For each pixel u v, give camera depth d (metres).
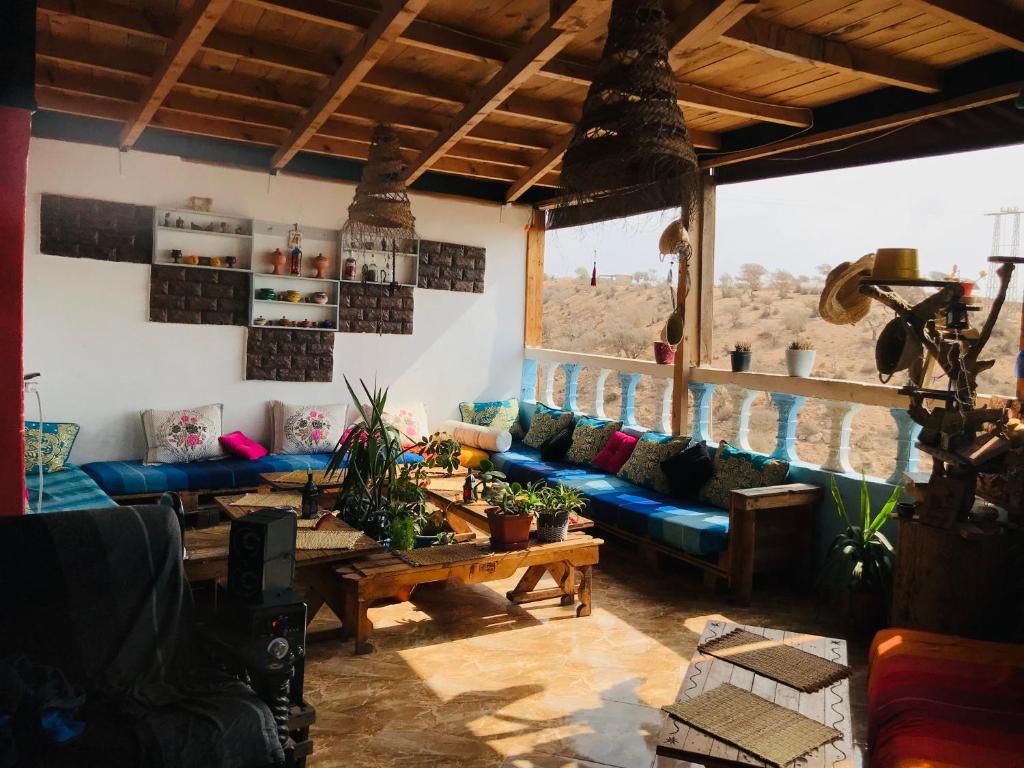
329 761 2.76
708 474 5.20
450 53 4.11
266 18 4.03
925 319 3.49
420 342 7.28
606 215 2.74
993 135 3.98
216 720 2.13
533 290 7.82
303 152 6.60
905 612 3.49
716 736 2.10
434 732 2.98
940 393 3.46
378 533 4.21
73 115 5.77
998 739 2.16
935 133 4.28
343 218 6.82
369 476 4.35
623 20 2.60
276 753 2.19
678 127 2.57
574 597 4.51
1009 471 3.38
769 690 2.41
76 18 3.91
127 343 6.05
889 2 3.33
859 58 3.83
